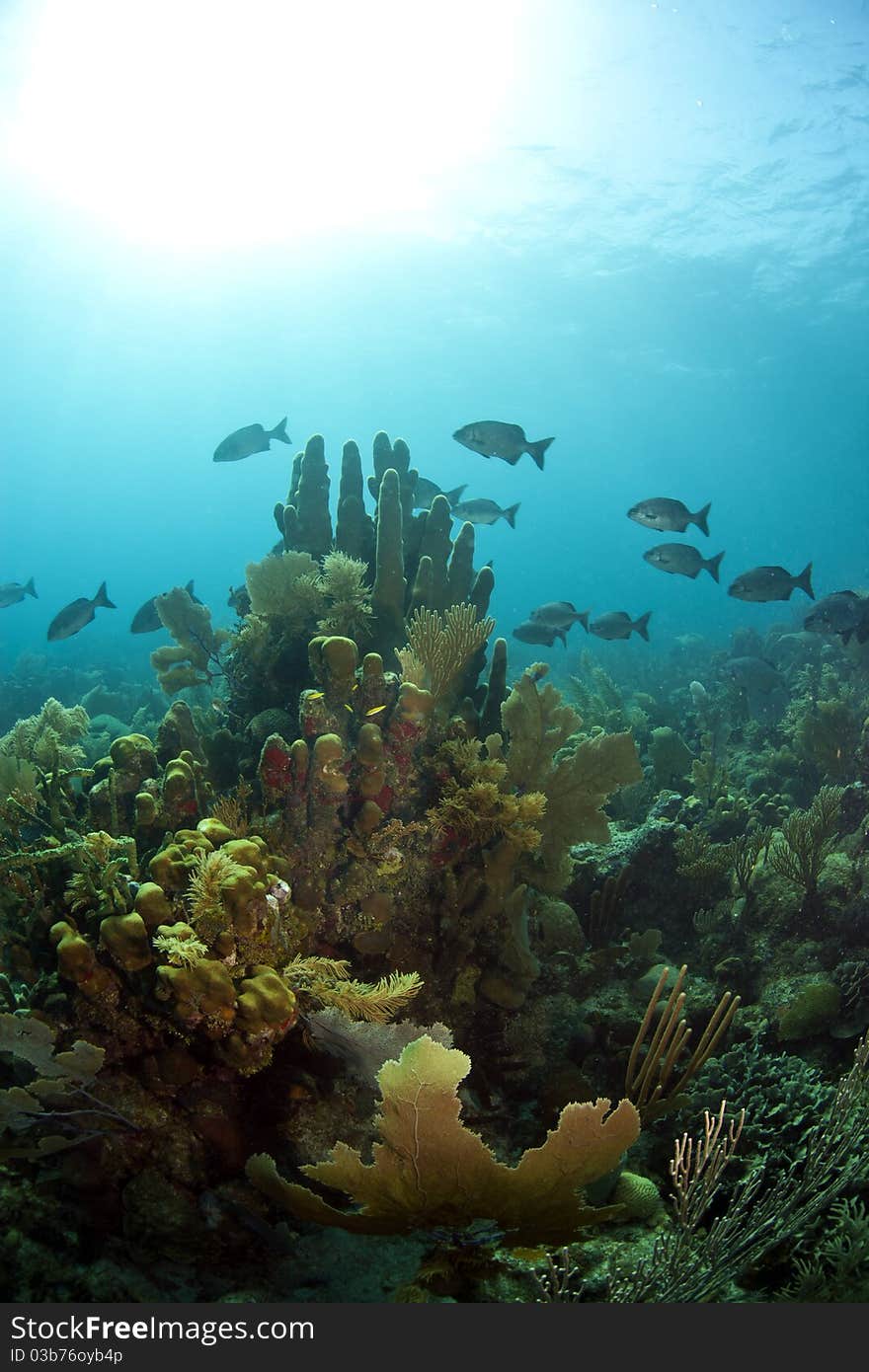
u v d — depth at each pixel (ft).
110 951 9.28
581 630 82.64
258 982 8.55
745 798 21.08
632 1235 9.55
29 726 19.74
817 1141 9.68
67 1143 8.79
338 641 11.78
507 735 15.01
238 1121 9.33
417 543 17.85
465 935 12.23
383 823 11.76
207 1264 8.79
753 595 27.94
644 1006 13.71
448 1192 7.30
